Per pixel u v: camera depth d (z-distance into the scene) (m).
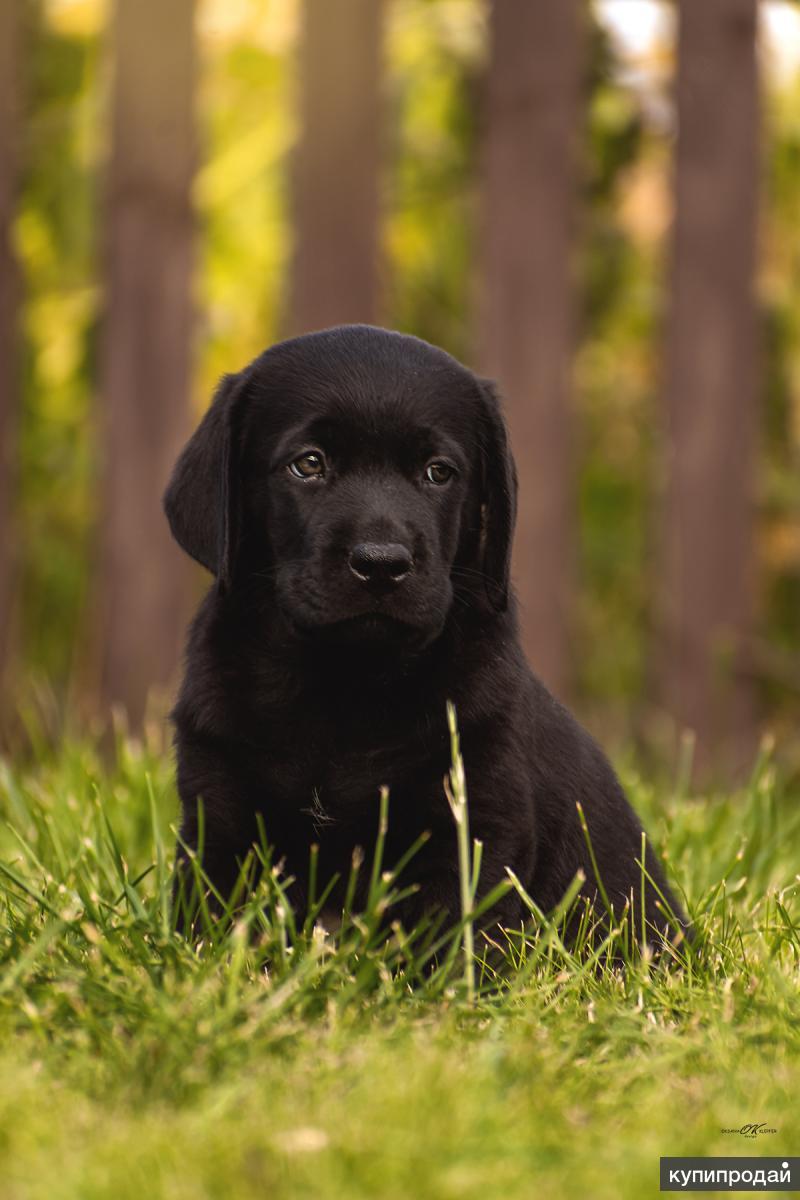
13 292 7.59
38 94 10.77
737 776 7.13
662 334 7.73
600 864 4.32
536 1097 2.84
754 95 7.14
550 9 7.09
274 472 4.04
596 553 11.54
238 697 3.97
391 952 3.66
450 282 11.46
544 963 3.72
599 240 11.34
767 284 10.98
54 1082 2.85
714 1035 3.21
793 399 11.00
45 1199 2.38
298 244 7.23
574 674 10.05
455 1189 2.42
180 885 3.91
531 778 4.06
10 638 7.58
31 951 3.30
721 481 7.19
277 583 3.98
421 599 3.82
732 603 7.21
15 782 5.25
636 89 10.95
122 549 7.21
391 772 3.89
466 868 3.60
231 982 3.15
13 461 7.60
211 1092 2.81
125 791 5.30
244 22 11.20
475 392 4.23
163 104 7.14
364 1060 2.92
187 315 7.23
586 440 11.72
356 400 4.00
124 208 7.18
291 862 3.97
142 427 7.21
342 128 7.16
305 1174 2.46
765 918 4.20
